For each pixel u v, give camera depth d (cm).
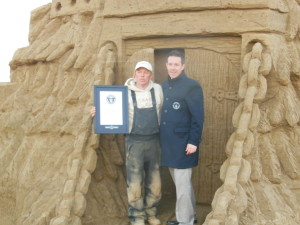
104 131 311
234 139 304
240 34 325
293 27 338
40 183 369
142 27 350
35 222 337
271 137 326
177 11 339
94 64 373
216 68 337
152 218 325
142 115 308
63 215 309
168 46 348
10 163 402
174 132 303
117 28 360
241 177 294
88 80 373
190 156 303
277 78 325
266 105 326
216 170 341
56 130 381
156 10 343
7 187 401
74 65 383
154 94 310
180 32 338
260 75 313
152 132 310
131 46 360
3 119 426
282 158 323
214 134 340
